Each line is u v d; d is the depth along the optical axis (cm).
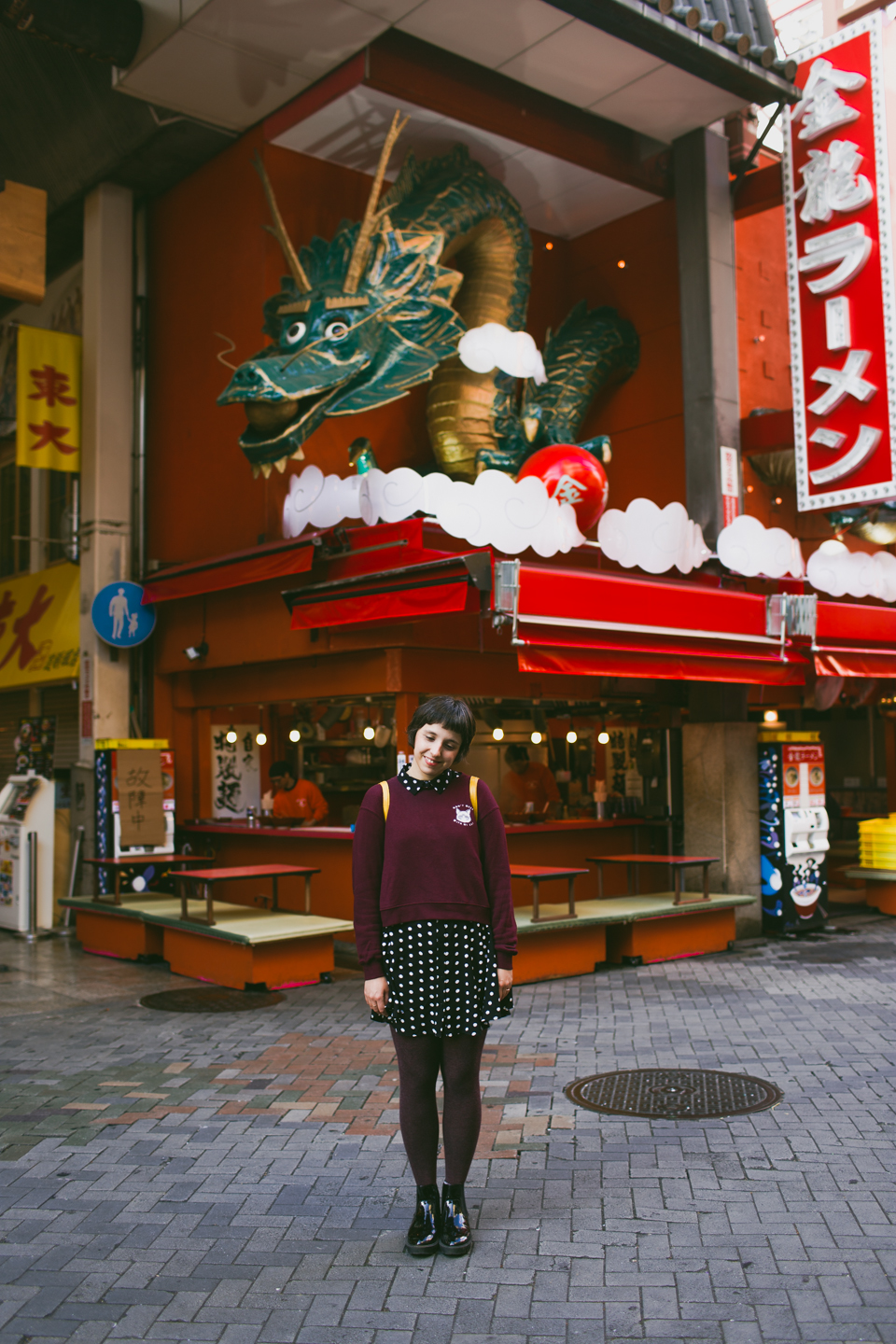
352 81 941
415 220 967
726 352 1070
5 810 1127
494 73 1011
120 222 1199
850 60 959
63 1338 315
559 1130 486
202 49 938
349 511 860
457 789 380
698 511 1059
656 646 864
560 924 827
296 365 880
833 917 1141
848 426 956
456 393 1023
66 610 1250
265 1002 766
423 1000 362
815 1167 436
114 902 986
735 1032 659
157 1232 386
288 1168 447
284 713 1155
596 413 1203
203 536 1123
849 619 1023
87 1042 662
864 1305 325
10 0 896
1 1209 409
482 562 759
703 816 1032
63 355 1195
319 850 1024
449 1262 360
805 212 984
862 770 1797
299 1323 322
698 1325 316
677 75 987
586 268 1232
